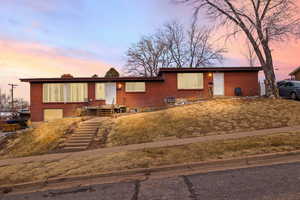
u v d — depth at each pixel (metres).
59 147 10.95
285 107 13.91
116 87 21.22
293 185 4.17
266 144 7.03
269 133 8.90
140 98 21.14
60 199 4.38
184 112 14.51
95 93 21.16
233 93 20.69
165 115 14.23
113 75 29.08
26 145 13.30
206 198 3.90
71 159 7.51
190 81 21.00
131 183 4.98
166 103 20.14
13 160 8.70
